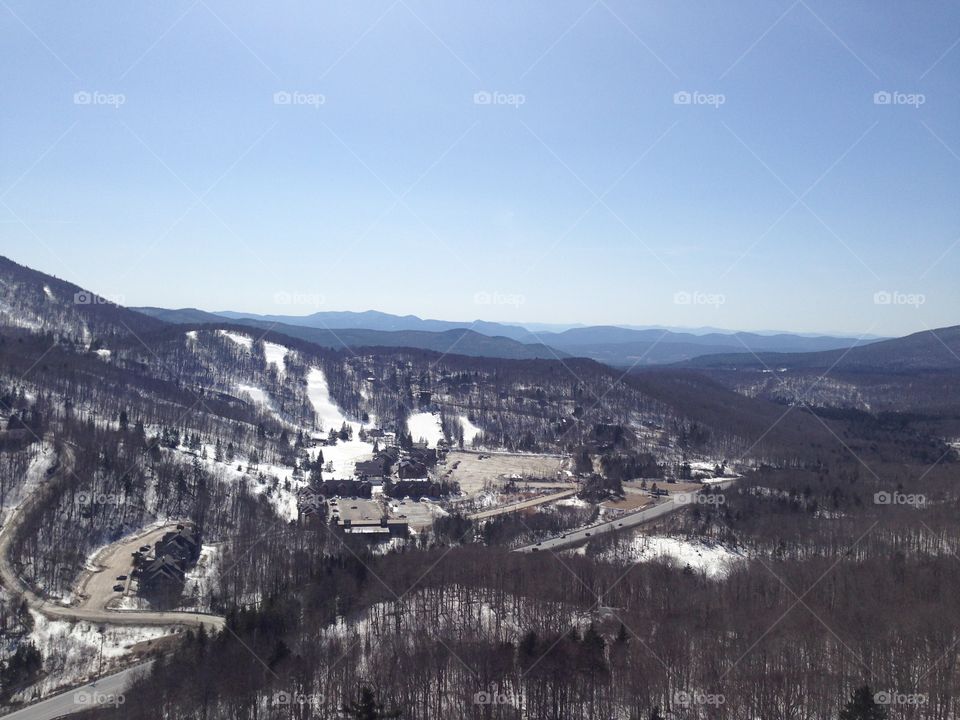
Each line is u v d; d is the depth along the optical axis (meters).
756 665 136.88
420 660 135.50
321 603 159.38
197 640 140.75
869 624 151.12
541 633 146.50
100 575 188.88
